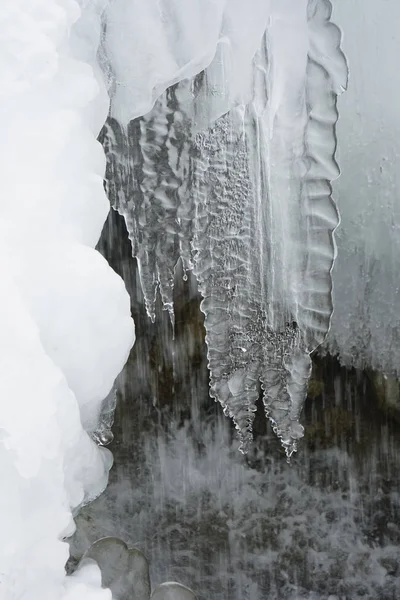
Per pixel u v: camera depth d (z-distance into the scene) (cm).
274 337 265
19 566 116
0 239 134
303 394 260
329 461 466
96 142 158
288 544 447
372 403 455
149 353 488
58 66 153
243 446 279
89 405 148
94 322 140
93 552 172
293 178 230
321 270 237
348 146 374
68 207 145
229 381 272
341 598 426
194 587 438
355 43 343
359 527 448
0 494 117
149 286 255
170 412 492
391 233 391
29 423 120
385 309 416
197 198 255
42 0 151
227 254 262
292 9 209
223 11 202
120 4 194
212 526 458
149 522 460
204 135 248
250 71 216
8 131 143
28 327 125
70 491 142
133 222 245
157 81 205
